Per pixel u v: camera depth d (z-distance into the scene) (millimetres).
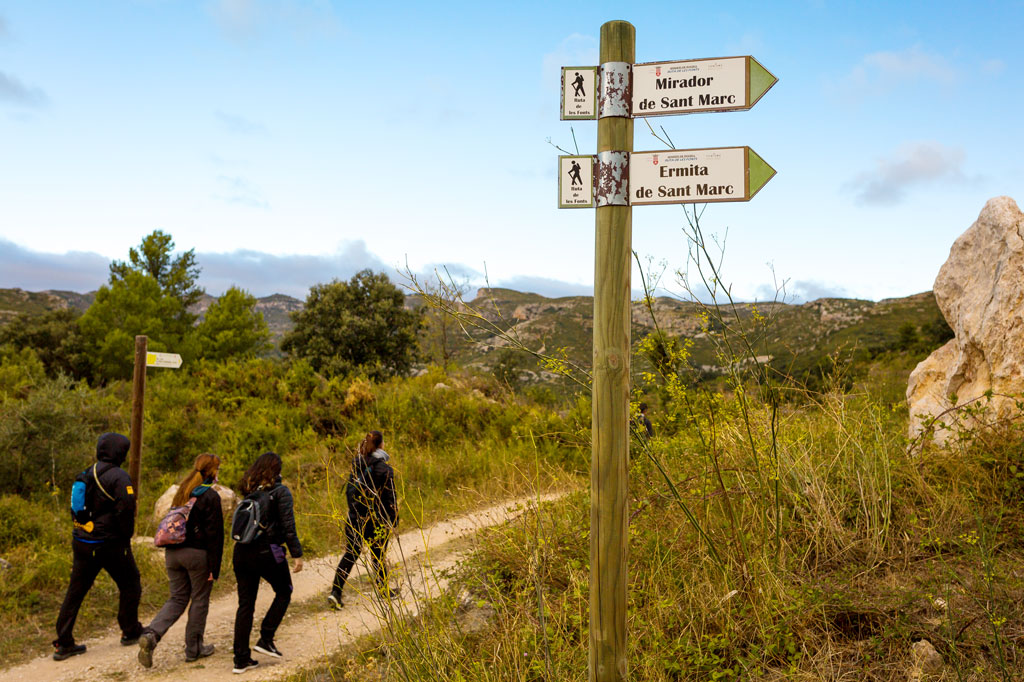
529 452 11156
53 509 9328
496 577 4852
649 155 2598
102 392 16781
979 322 5672
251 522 5098
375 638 4770
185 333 38719
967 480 4719
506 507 5305
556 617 4055
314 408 16062
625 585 2578
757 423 4605
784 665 3199
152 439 13250
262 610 6500
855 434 5094
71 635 5398
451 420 14438
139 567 7266
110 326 36125
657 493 4652
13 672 5113
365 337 34594
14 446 10094
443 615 4184
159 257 43625
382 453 6066
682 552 4336
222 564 7781
